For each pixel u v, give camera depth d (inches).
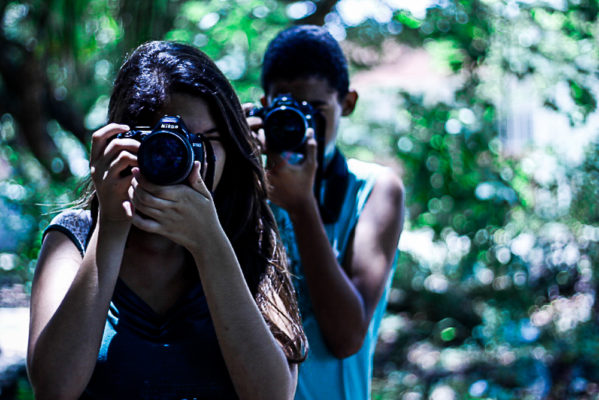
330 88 93.7
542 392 211.0
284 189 85.5
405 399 218.5
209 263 62.1
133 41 176.7
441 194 236.2
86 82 216.4
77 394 59.7
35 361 59.6
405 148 240.7
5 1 199.6
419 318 286.4
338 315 84.0
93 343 59.9
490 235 252.8
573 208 255.9
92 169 62.2
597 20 219.6
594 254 259.9
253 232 72.2
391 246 90.8
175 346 64.3
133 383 63.0
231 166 71.4
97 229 61.9
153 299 66.9
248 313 62.5
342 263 90.8
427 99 237.0
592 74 226.1
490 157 237.1
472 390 210.8
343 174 93.0
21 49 218.4
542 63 225.1
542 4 213.6
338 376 87.0
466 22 218.2
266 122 85.3
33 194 244.2
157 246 67.1
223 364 65.1
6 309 246.1
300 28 95.7
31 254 233.6
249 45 202.4
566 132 243.0
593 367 218.4
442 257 285.4
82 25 191.3
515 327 243.0
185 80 65.7
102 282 60.6
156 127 60.1
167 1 182.7
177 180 59.9
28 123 234.1
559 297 258.7
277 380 62.8
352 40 251.3
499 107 233.5
